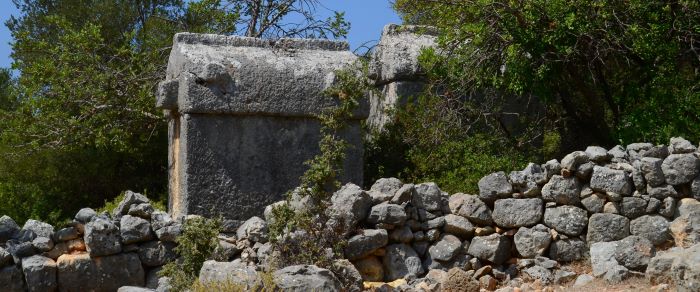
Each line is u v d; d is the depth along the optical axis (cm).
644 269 792
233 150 1055
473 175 1094
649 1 1145
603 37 1155
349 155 1080
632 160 902
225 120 1055
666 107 1130
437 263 878
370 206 884
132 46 1448
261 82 1061
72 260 858
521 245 883
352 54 1122
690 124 1118
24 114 1355
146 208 887
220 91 1046
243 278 690
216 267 712
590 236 878
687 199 874
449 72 1202
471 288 800
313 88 1075
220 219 895
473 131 1223
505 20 1155
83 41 1385
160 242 884
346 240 855
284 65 1077
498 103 1244
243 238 877
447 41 1212
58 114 1333
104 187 1408
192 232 830
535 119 1273
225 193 1047
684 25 1148
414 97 1277
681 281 684
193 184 1038
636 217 876
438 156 1151
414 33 1325
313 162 887
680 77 1148
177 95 1070
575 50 1130
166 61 1398
